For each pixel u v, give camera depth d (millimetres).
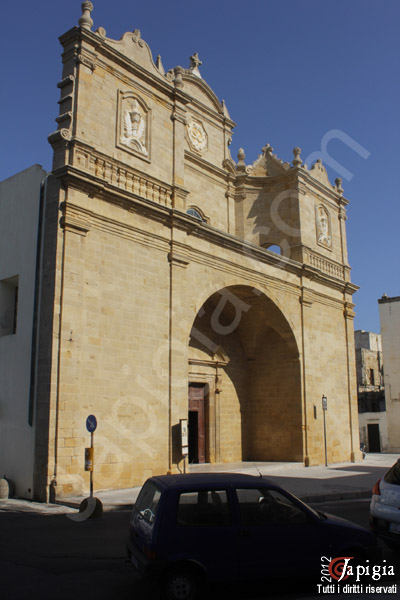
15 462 15922
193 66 28078
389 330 43969
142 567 6785
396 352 43469
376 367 52062
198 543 6832
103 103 18484
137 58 20078
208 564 6797
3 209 18688
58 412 15195
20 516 12906
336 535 7363
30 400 15672
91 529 11500
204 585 6781
